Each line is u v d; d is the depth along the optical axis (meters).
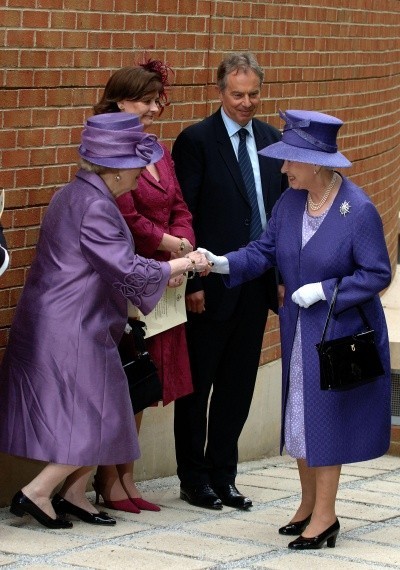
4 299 6.71
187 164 7.00
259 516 6.92
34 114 6.74
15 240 6.73
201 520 6.73
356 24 10.25
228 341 7.15
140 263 6.05
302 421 6.14
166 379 6.79
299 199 6.18
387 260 6.00
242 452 8.88
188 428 7.12
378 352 6.05
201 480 7.14
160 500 7.25
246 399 7.21
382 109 11.34
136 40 7.40
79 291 6.04
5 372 6.20
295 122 6.02
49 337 6.04
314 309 6.03
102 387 6.08
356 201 5.98
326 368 5.89
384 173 11.63
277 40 8.88
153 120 7.11
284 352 6.20
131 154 6.04
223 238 6.99
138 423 6.99
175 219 6.81
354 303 5.93
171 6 7.67
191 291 6.90
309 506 6.38
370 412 6.12
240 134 7.04
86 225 6.02
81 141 6.39
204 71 8.06
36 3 6.66
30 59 6.66
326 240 6.00
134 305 6.14
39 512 6.17
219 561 5.76
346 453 6.05
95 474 7.00
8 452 6.12
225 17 8.20
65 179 6.99
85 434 6.04
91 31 7.04
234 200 6.98
